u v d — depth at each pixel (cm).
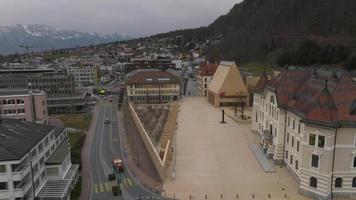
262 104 10425
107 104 18938
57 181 6938
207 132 11925
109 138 11581
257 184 7350
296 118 7494
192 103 18312
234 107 16662
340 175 6588
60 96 17512
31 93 12500
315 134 6462
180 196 6844
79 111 16775
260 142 10362
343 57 18662
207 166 8512
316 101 6594
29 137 6600
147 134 10588
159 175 7925
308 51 19950
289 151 7994
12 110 12019
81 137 11319
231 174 7956
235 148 10000
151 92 18375
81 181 7750
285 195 6781
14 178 5691
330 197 6625
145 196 6888
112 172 8300
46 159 7112
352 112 6475
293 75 8662
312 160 6606
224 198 6706
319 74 8094
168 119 13400
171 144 10094
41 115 12594
